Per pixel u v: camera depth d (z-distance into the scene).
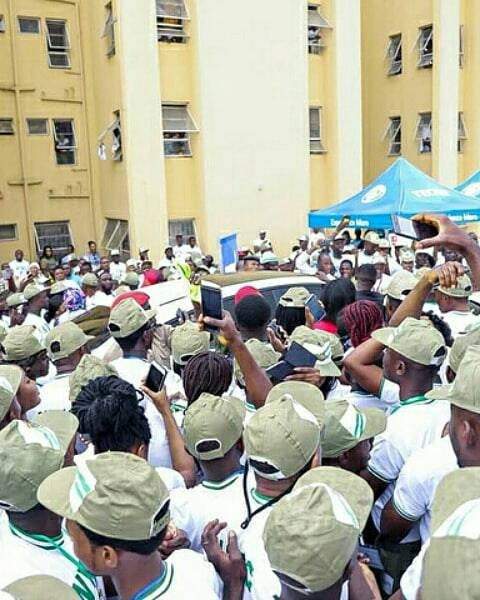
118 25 15.39
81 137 17.75
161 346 4.86
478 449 2.20
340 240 13.93
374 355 3.36
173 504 2.56
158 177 16.11
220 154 16.78
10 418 3.15
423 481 2.54
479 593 1.30
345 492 2.05
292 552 1.74
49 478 2.09
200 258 13.73
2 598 1.65
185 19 16.14
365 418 2.75
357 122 18.95
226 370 3.37
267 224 17.61
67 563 2.20
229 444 2.59
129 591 1.90
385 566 2.66
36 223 17.39
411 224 3.82
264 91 17.20
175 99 16.44
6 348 4.36
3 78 16.59
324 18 18.53
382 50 21.86
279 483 2.27
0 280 13.54
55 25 17.19
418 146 20.98
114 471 1.91
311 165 18.83
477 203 8.88
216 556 2.26
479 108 21.28
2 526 2.38
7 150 16.88
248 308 4.69
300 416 2.30
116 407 2.77
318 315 5.46
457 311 4.87
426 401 2.99
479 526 1.40
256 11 16.86
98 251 18.00
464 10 21.11
